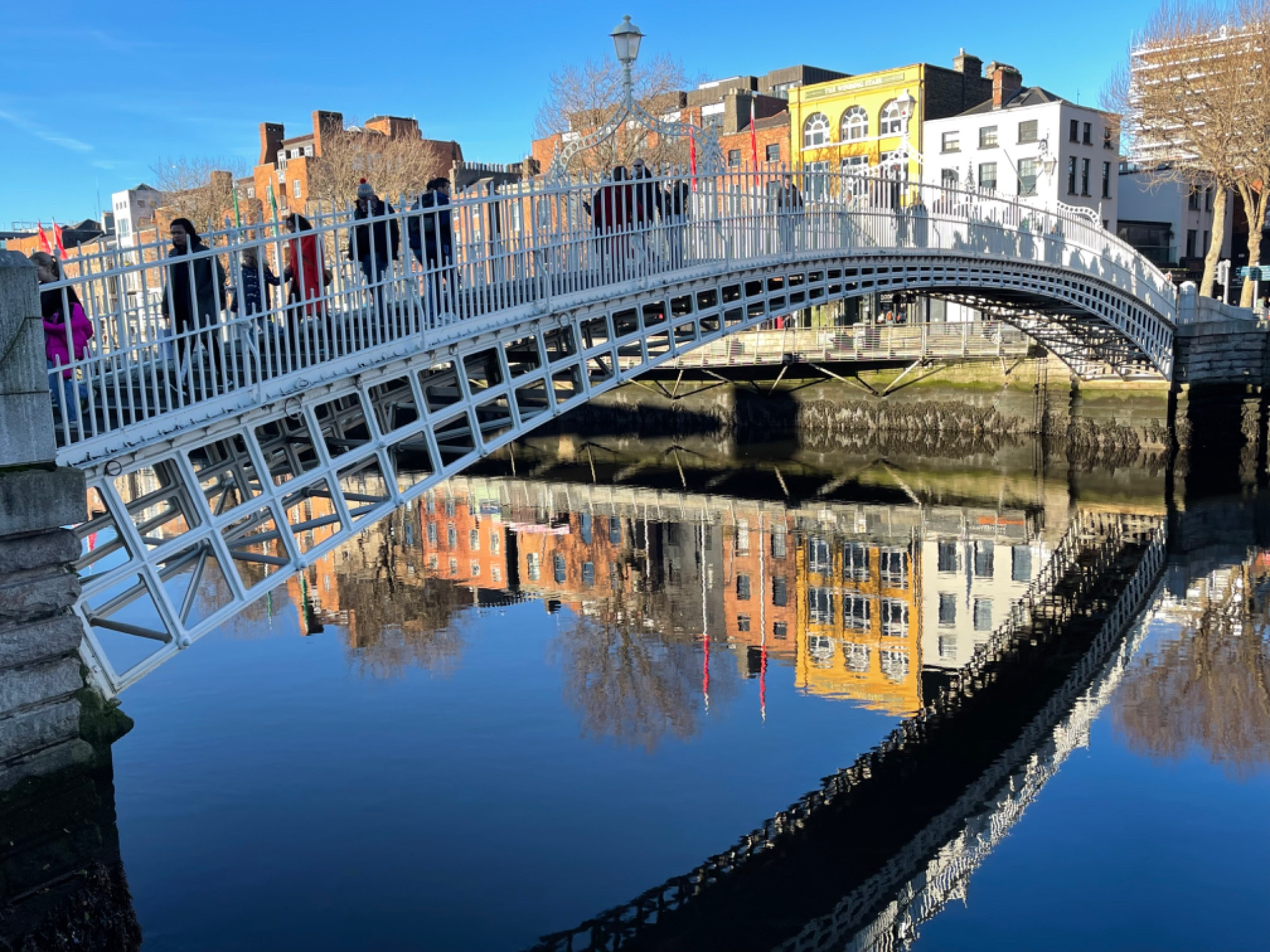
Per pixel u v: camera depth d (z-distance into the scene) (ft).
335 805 33.01
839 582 64.90
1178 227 153.28
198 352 28.73
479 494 101.76
